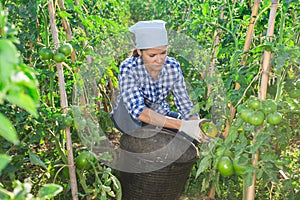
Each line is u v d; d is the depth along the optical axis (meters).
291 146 4.08
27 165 3.32
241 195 3.32
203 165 2.39
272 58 2.28
